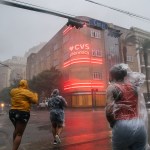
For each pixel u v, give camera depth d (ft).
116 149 9.28
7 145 24.23
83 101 152.87
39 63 270.87
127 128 9.05
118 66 10.39
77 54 157.38
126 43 175.52
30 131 36.45
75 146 21.83
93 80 155.63
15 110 17.04
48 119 63.77
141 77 10.30
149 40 163.94
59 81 181.16
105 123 42.37
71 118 60.18
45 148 21.62
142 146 9.31
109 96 9.59
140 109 9.80
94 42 159.74
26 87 18.08
